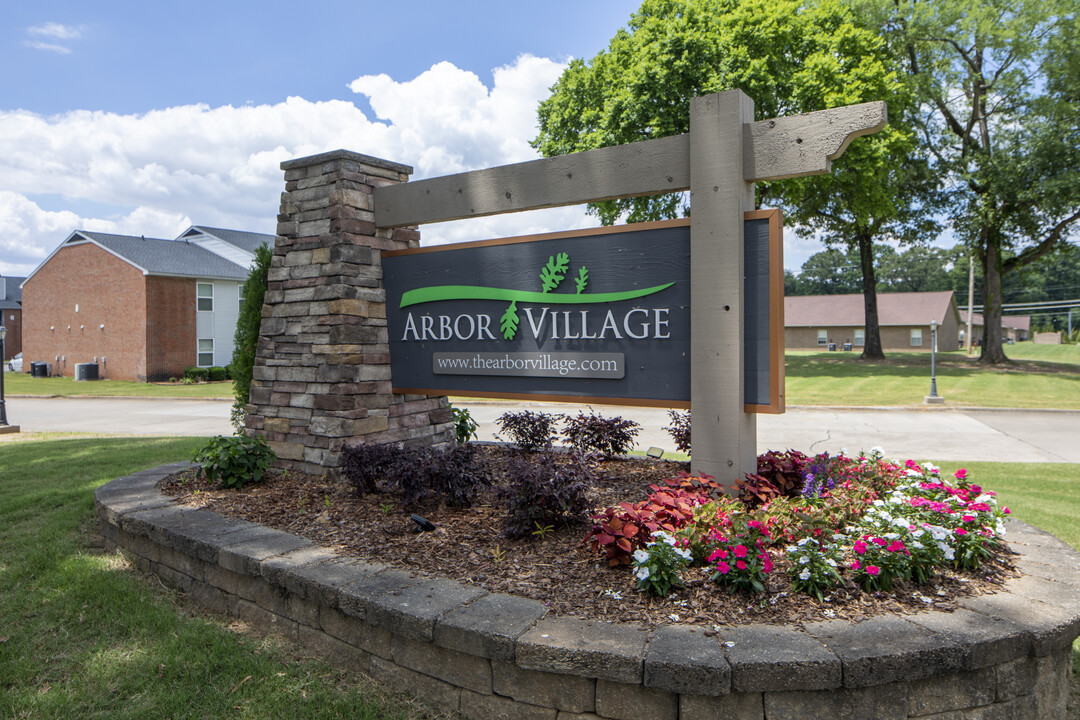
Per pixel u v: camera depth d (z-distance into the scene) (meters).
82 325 32.44
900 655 2.43
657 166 4.59
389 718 2.86
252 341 7.80
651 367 4.70
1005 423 13.95
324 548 3.84
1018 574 3.26
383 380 6.03
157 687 3.11
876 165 21.02
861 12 24.36
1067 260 84.94
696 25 20.14
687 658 2.44
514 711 2.73
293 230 6.12
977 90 26.08
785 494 4.48
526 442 6.72
